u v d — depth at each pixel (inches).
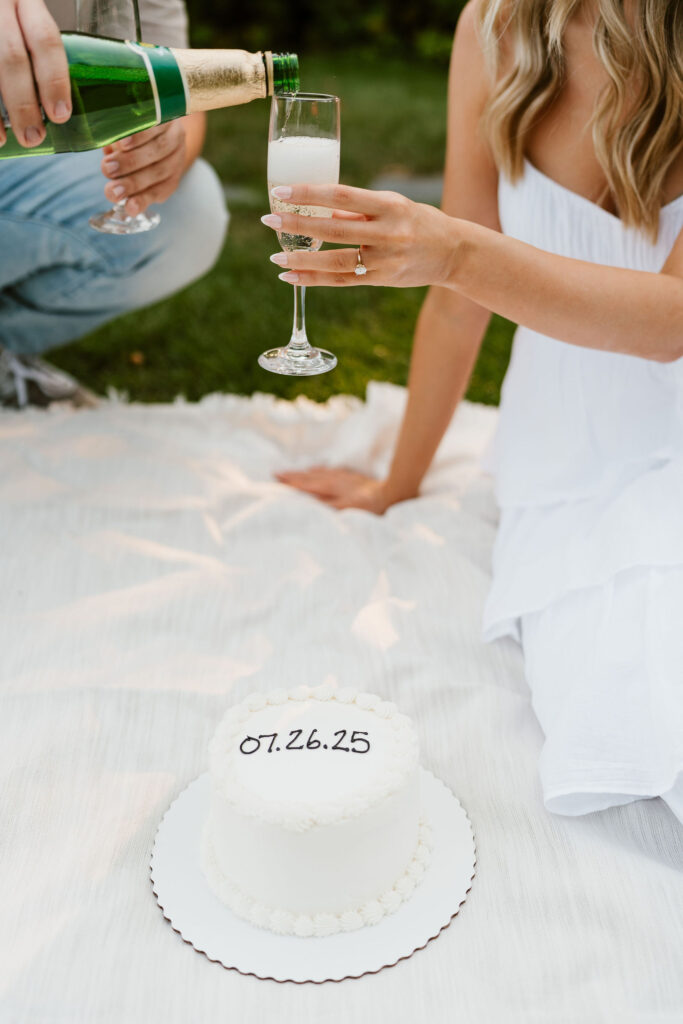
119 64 53.1
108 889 52.0
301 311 62.5
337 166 56.7
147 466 89.4
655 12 58.7
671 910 51.7
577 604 64.4
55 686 65.3
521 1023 45.8
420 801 55.3
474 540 81.4
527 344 74.0
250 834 47.6
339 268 52.4
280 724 52.2
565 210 67.5
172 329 122.1
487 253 55.6
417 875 51.4
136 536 80.7
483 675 68.2
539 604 65.9
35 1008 46.2
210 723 62.8
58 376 101.5
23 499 83.9
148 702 63.9
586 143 65.7
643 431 68.2
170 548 79.4
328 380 112.9
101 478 87.3
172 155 73.3
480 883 52.7
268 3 271.9
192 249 94.7
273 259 52.4
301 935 48.8
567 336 60.1
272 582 76.3
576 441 70.6
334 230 50.4
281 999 46.5
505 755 61.4
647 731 56.4
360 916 49.2
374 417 98.0
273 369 58.9
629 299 58.5
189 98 54.4
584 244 68.0
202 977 47.4
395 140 206.2
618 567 61.3
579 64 64.1
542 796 58.6
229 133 204.1
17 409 99.4
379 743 51.0
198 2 268.1
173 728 62.2
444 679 67.0
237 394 109.1
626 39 59.7
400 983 47.3
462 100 71.0
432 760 60.7
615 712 57.1
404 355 120.0
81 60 52.8
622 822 57.2
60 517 82.2
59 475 87.2
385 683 66.6
